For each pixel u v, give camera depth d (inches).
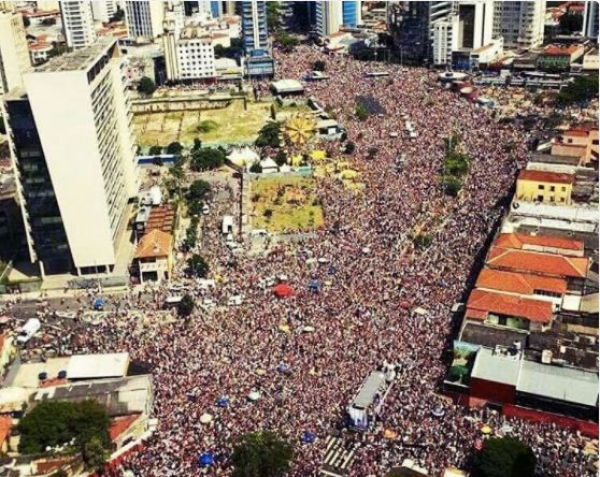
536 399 6692.9
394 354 7598.4
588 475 5816.9
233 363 7559.1
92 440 6245.1
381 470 5979.3
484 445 5935.0
